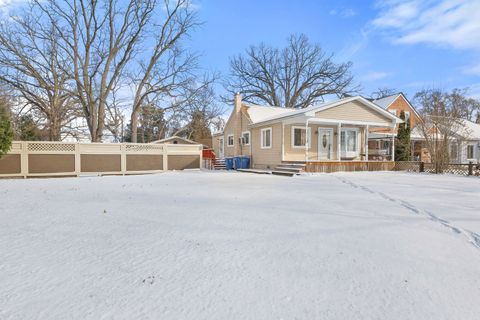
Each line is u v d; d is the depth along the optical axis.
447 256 3.11
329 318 1.94
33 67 17.11
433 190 8.33
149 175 14.30
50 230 3.94
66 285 2.35
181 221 4.45
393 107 25.20
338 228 4.14
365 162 16.34
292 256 3.05
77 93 18.38
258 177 12.78
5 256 2.97
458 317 1.97
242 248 3.27
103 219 4.57
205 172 16.52
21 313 1.93
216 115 31.25
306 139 15.37
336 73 37.00
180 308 2.03
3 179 12.39
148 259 2.93
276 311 2.01
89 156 14.73
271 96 38.72
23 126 20.17
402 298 2.22
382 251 3.23
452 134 15.98
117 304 2.07
